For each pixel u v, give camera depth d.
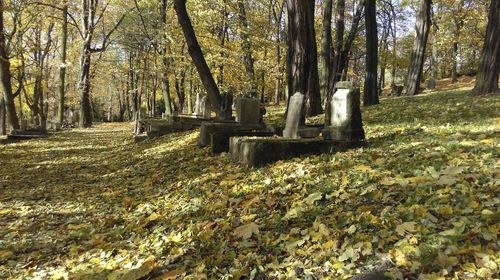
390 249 3.81
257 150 8.18
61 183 10.59
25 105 49.69
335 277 3.57
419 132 9.20
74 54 43.00
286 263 4.00
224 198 6.58
